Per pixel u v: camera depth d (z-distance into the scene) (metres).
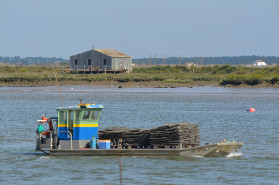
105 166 117.75
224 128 199.25
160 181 105.31
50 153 129.12
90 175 110.38
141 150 123.56
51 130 132.12
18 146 150.62
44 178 108.75
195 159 124.06
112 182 104.81
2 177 110.06
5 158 129.75
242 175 110.69
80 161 123.12
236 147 128.25
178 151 121.50
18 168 118.06
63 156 127.69
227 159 126.25
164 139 123.56
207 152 125.25
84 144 128.75
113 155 125.00
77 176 109.69
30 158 129.25
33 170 115.88
